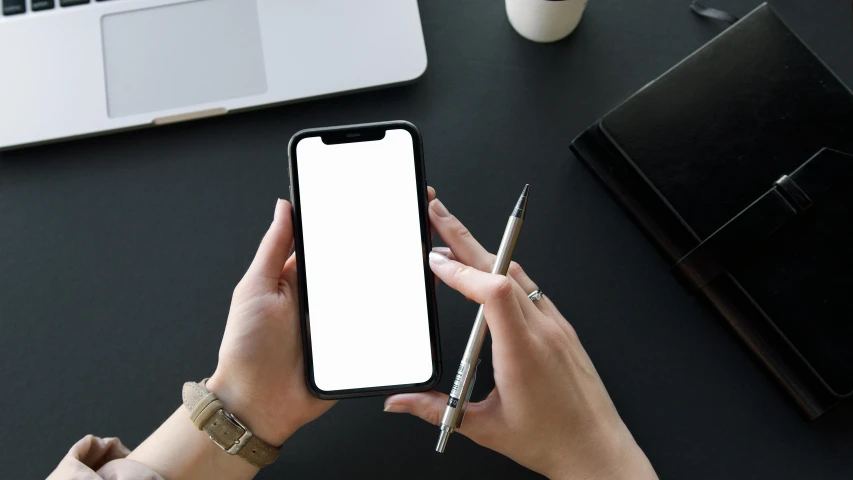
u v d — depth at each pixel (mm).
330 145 557
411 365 559
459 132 667
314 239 560
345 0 642
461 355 632
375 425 614
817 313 578
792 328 582
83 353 629
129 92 638
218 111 641
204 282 642
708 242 583
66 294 638
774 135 599
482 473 608
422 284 562
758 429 617
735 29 614
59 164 656
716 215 597
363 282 561
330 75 641
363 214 562
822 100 598
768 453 613
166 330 634
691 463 614
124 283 641
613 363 631
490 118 669
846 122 593
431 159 663
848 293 575
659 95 613
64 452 613
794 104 600
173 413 604
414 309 563
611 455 550
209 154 661
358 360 557
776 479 608
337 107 667
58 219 651
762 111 602
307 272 560
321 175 559
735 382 625
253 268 540
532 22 644
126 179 657
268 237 537
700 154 603
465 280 496
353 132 552
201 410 526
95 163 658
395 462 609
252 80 641
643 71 672
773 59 606
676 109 610
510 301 480
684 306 637
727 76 609
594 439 546
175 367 628
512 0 638
